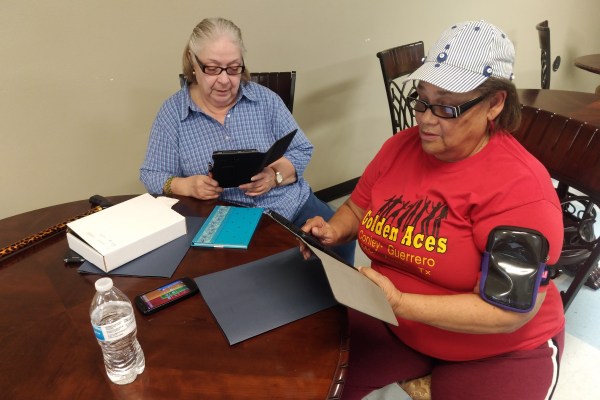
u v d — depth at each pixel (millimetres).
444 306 923
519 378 1011
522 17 3455
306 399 729
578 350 1781
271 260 1081
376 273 949
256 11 2209
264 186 1508
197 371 780
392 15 2734
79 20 1785
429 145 1002
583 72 4172
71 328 878
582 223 1612
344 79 2697
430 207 1056
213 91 1465
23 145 1848
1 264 1075
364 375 1118
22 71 1745
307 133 2705
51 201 1998
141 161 2162
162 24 1971
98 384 759
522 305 856
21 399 733
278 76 1888
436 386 1063
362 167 3084
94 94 1924
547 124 1573
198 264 1074
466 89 896
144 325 886
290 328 875
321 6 2414
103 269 1035
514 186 943
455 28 973
